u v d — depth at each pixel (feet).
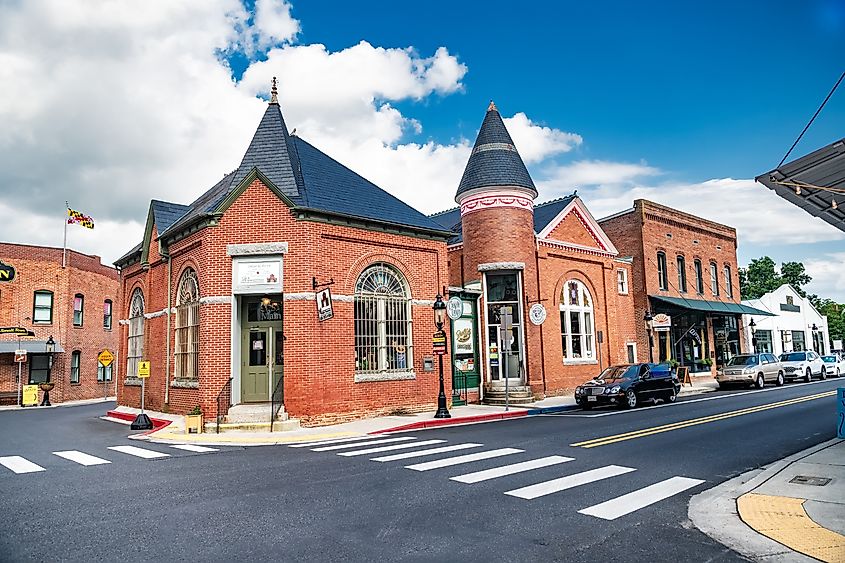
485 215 82.12
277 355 60.13
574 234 92.32
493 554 19.48
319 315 57.06
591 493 27.48
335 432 51.55
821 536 20.92
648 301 106.22
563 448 40.01
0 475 33.88
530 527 22.35
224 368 57.21
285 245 57.88
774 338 143.95
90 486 30.25
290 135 71.10
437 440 45.62
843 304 247.29
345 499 26.66
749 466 33.73
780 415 57.31
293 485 29.68
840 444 39.75
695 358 117.29
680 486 28.86
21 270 121.90
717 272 126.62
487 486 28.91
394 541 20.83
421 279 67.21
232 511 24.84
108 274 144.46
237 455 40.09
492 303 82.12
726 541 20.74
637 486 28.86
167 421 59.82
